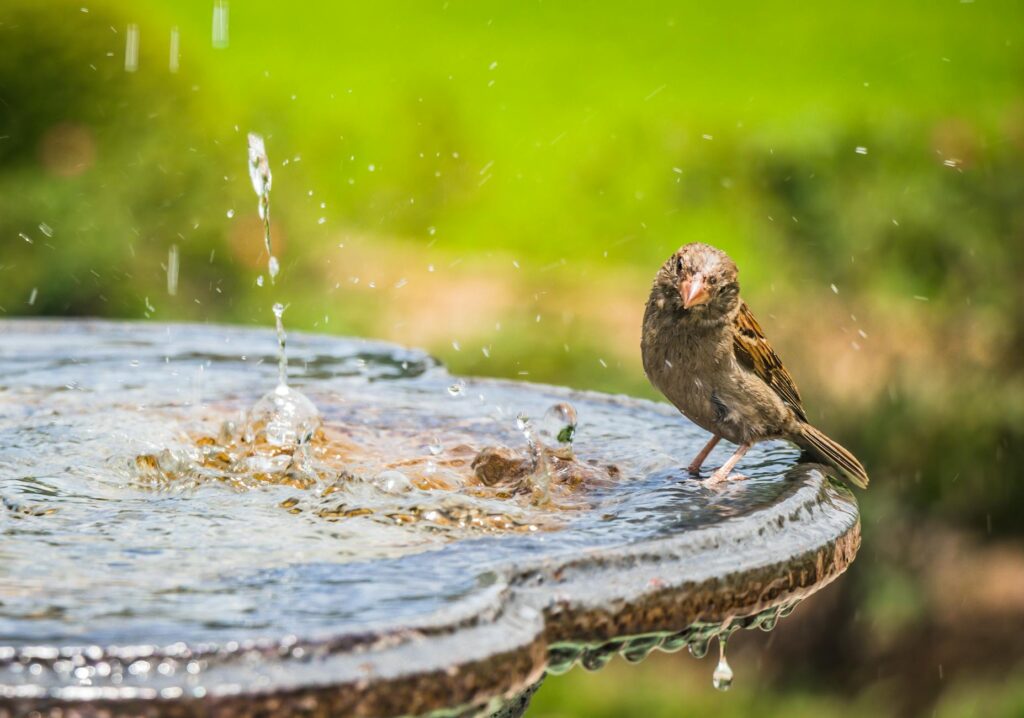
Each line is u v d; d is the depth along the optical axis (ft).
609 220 78.38
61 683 8.12
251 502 14.62
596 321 59.77
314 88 103.45
